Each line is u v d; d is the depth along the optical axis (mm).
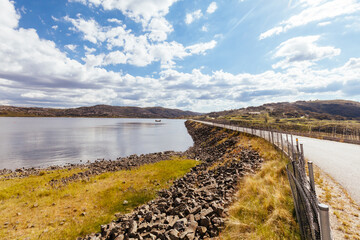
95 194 13320
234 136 31969
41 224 9453
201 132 61250
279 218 5727
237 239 5309
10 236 8305
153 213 8898
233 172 12781
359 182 8570
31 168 27078
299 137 33188
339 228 5039
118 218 9664
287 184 8172
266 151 16844
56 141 57688
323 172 10312
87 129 105188
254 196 7766
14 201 12500
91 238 7742
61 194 13398
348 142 24469
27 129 102375
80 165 28234
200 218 6660
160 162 23391
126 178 17031
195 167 19875
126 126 135875
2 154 38031
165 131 95312
